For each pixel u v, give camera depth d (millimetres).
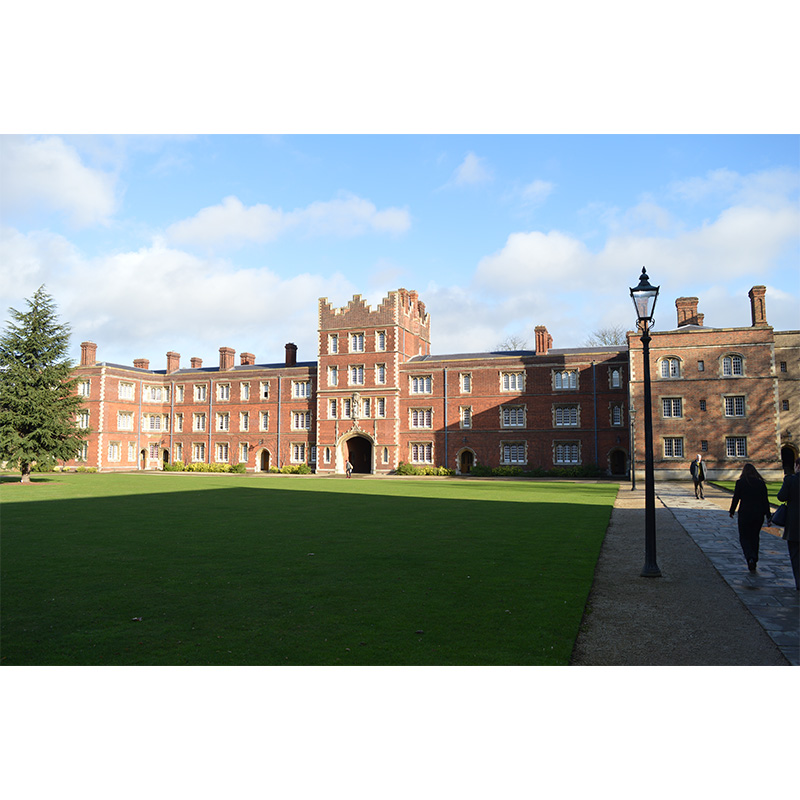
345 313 58938
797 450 47312
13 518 18703
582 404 51250
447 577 10625
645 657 7031
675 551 13344
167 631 7805
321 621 8172
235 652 7074
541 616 8344
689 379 43969
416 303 61844
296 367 61750
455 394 55219
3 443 37656
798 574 9594
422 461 55812
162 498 26141
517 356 53812
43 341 39812
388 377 56906
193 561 12031
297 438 60938
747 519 11234
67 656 6973
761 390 42594
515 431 53031
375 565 11633
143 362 72688
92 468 60719
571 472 49906
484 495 28469
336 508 21969
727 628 8016
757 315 45812
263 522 17844
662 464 43938
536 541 14406
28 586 10047
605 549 13648
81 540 14523
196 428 66125
